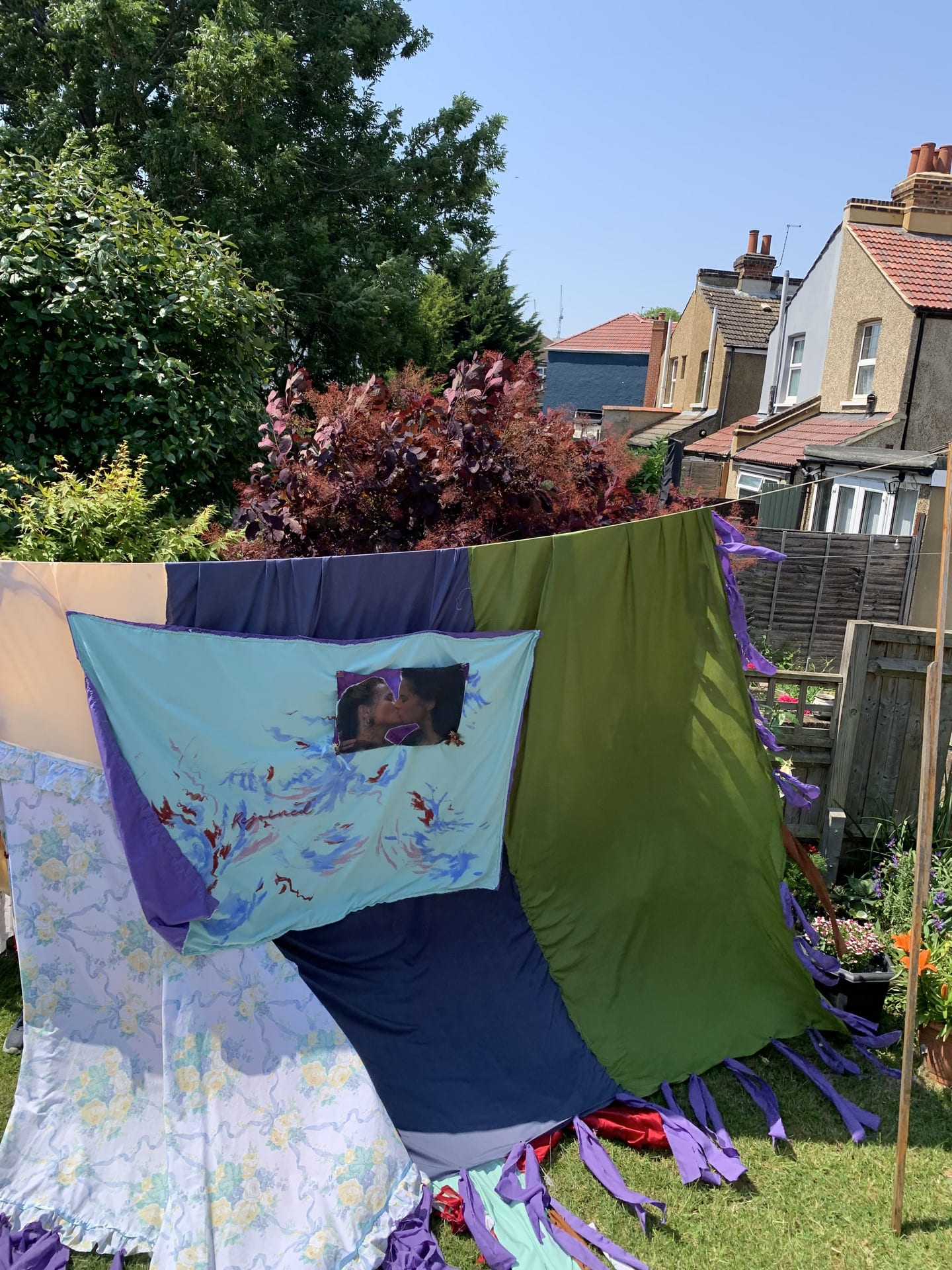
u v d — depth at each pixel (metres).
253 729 3.24
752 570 11.10
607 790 3.89
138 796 3.11
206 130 12.86
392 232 16.97
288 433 4.93
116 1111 3.20
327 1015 3.30
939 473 10.84
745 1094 3.78
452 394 4.73
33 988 3.27
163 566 3.13
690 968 4.02
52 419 5.89
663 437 22.09
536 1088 3.53
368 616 3.44
